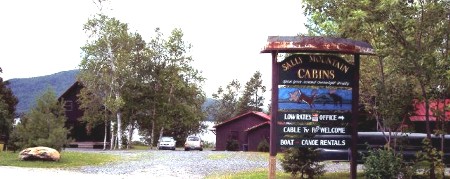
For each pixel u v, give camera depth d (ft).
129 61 185.57
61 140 93.97
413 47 45.93
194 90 201.67
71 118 201.16
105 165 84.99
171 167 79.77
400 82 50.21
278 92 46.16
